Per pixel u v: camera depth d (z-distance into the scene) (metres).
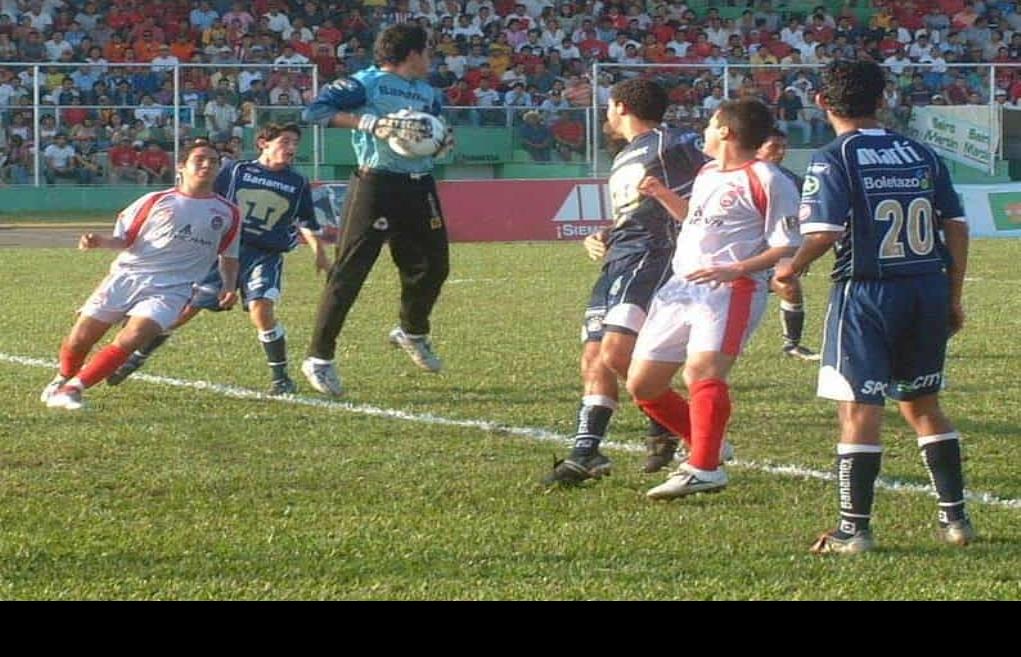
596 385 15.80
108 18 73.25
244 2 75.50
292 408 20.11
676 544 13.09
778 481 15.80
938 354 13.05
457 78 73.69
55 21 72.56
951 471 13.24
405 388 21.88
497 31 76.88
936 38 80.38
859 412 12.91
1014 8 82.50
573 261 44.06
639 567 12.36
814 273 40.72
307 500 14.75
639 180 16.06
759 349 26.19
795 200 14.28
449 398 21.05
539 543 13.10
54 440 17.62
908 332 12.95
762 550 12.91
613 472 16.23
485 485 15.46
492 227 54.16
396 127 20.89
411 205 21.59
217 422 18.95
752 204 14.41
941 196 13.04
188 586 11.76
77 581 11.87
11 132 63.50
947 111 63.03
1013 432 18.66
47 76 64.25
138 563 12.39
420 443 17.73
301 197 22.09
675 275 15.16
